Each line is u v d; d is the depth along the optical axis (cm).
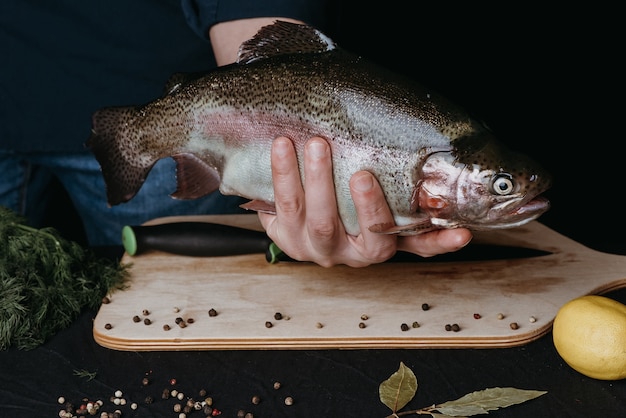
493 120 194
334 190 84
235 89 84
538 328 88
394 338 88
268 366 86
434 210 81
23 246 97
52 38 121
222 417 79
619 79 190
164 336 88
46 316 92
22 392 83
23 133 124
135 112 90
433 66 192
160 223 112
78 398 82
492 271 99
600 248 107
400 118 80
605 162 183
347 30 186
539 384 82
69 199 148
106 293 96
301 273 99
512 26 188
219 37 97
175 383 83
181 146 89
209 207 127
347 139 82
